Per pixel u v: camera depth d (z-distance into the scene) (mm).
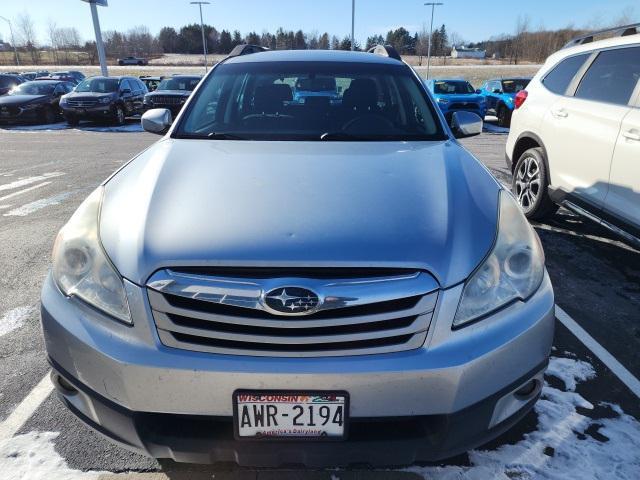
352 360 1397
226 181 1799
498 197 1844
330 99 2693
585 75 3887
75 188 6238
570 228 4500
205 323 1428
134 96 16469
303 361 1396
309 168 1928
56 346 1548
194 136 2443
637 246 3170
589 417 2072
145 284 1440
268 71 2865
